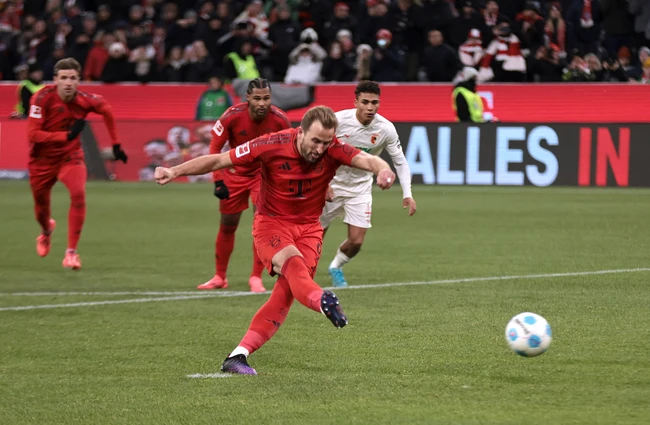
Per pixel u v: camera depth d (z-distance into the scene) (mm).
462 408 14930
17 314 24359
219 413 14859
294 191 17719
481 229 43156
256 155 17406
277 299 17938
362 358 18781
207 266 33750
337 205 29016
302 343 20297
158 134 66250
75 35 76625
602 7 69438
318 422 14289
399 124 62531
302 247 18078
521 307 24391
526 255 34875
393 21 69562
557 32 69125
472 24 68312
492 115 64625
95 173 67688
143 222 47031
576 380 16656
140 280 30516
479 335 20844
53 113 31688
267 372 17719
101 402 15633
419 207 52375
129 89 69500
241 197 28203
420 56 69438
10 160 68000
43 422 14555
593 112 63625
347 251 28938
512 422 14109
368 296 26609
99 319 23578
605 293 26469
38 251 34250
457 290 27375
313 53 67375
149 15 78562
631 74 67562
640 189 59500
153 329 22188
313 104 65625
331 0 75562
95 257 35938
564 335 20594
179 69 71562
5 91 71500
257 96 26859
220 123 27734
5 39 81562
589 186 60344
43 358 19141
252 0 76312
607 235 40531
